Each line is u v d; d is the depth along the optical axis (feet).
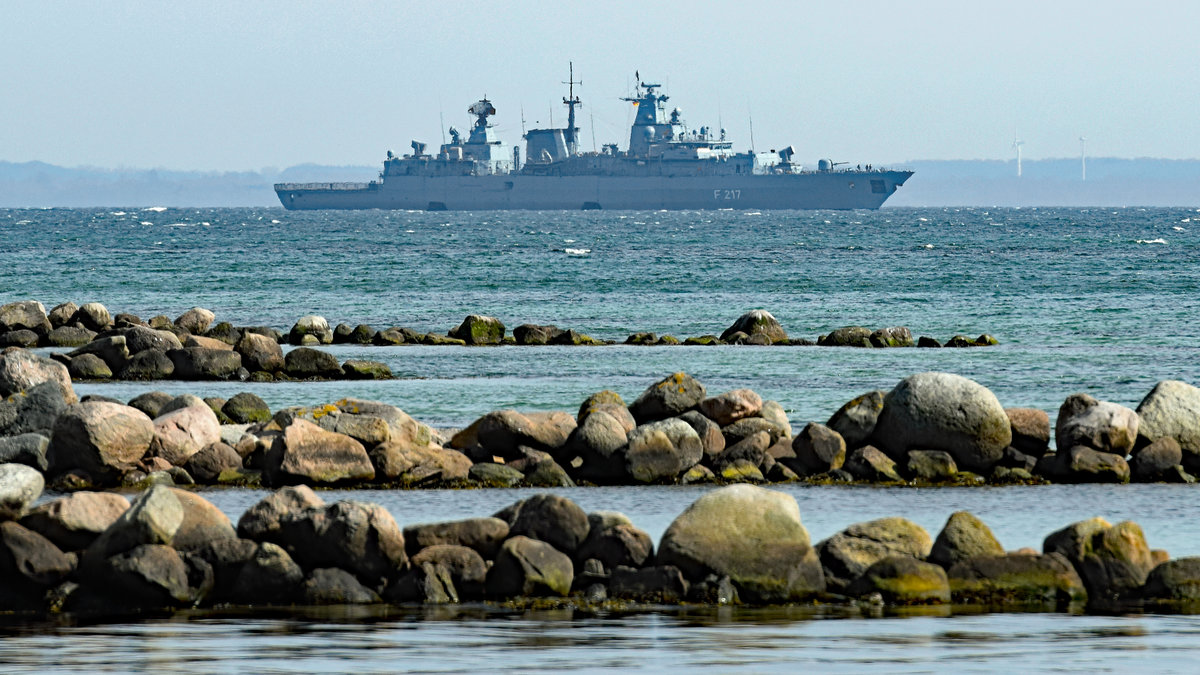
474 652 165.27
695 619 183.21
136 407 319.06
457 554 198.70
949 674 154.92
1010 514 254.47
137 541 192.65
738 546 195.93
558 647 167.84
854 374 515.91
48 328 598.75
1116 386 479.41
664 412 308.60
